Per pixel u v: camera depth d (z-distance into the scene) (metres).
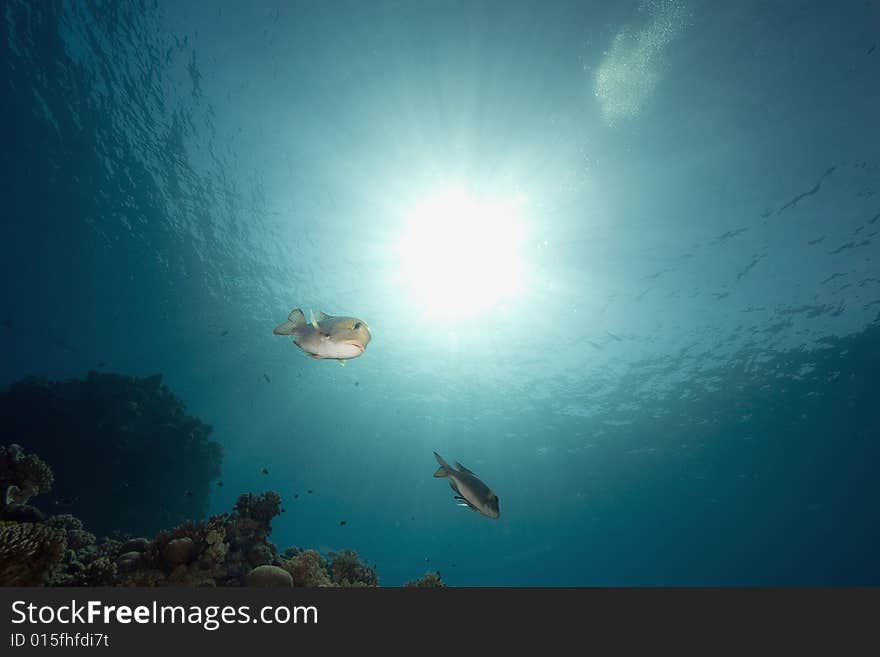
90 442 17.23
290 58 17.56
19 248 26.09
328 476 49.84
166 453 19.19
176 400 21.36
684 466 40.81
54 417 17.03
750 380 29.45
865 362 26.03
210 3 16.25
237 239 26.16
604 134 18.72
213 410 37.09
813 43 15.03
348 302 29.16
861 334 24.69
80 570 5.88
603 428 38.06
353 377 35.75
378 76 17.84
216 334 31.58
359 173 21.56
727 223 21.02
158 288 28.81
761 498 45.12
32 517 7.27
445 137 19.75
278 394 37.34
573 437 40.06
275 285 28.89
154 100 19.84
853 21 14.38
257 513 8.48
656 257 23.34
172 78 18.84
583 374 32.41
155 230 26.28
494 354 31.98
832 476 39.12
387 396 38.06
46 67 19.27
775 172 18.67
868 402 29.08
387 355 33.16
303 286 28.58
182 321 30.58
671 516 51.56
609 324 27.86
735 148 18.17
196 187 23.56
